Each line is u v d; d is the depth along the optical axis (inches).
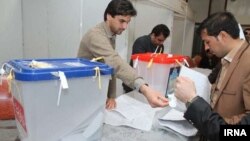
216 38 40.1
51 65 32.1
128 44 89.8
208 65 145.3
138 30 103.4
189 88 35.8
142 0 96.2
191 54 201.9
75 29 93.8
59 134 31.6
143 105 52.8
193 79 40.0
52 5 98.7
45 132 30.4
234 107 38.9
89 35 49.3
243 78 37.2
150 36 98.1
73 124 32.5
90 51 49.3
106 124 42.6
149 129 41.5
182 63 57.6
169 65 53.5
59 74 28.2
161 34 96.1
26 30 109.9
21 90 27.6
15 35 107.0
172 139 38.5
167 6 103.7
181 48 166.4
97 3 86.0
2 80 34.3
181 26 163.0
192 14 197.5
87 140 33.5
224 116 40.3
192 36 199.3
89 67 31.7
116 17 50.3
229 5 222.7
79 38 93.4
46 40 104.5
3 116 40.6
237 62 38.8
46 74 27.5
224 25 39.2
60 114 30.8
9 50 104.8
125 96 59.6
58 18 98.4
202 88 39.6
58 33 99.8
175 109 45.1
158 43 98.6
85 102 32.6
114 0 51.8
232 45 40.2
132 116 45.9
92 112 34.0
